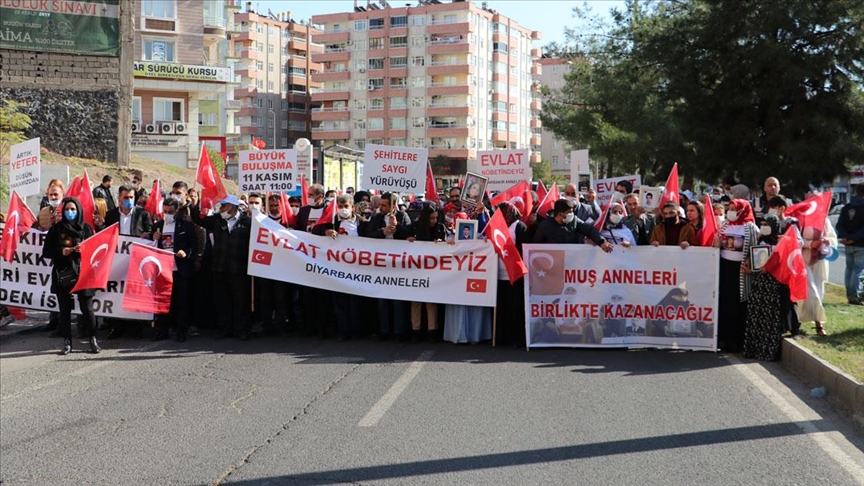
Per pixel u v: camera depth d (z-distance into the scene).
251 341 10.75
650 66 27.06
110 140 32.97
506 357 9.62
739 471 5.51
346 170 35.22
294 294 11.57
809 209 10.39
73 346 10.50
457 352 9.95
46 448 6.24
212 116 70.31
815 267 10.59
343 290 10.70
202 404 7.43
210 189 10.98
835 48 22.86
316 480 5.40
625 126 27.28
